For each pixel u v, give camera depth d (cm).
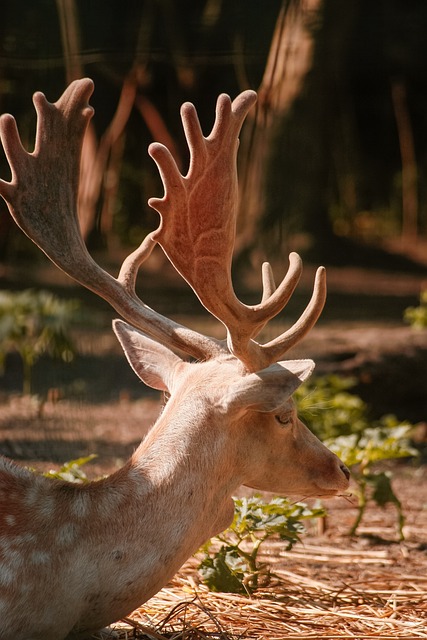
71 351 1564
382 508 969
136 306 597
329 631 643
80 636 546
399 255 3400
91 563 527
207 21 2620
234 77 3028
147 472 548
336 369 1448
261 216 2384
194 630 623
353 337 1584
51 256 588
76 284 2417
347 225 3994
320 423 1157
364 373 1457
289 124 2350
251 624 649
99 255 2991
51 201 587
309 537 906
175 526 542
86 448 1212
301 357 1470
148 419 1419
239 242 2398
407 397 1475
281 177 2394
